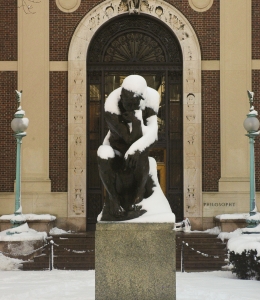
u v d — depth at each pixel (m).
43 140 37.03
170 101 38.00
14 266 28.77
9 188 36.84
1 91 37.22
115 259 13.50
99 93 38.09
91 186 37.88
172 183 37.84
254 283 21.36
